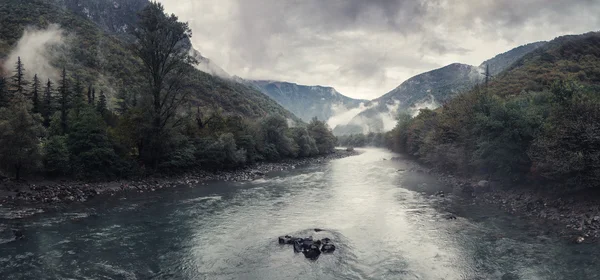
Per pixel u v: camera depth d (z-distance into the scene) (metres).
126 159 54.12
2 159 39.06
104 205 37.94
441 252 24.00
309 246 24.02
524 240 25.98
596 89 56.06
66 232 27.81
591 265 20.62
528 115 39.66
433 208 37.69
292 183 57.56
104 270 20.70
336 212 36.22
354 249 24.62
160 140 55.62
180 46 55.78
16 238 25.70
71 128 50.31
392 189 50.69
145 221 32.09
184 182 56.00
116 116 74.25
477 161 47.28
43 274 19.78
